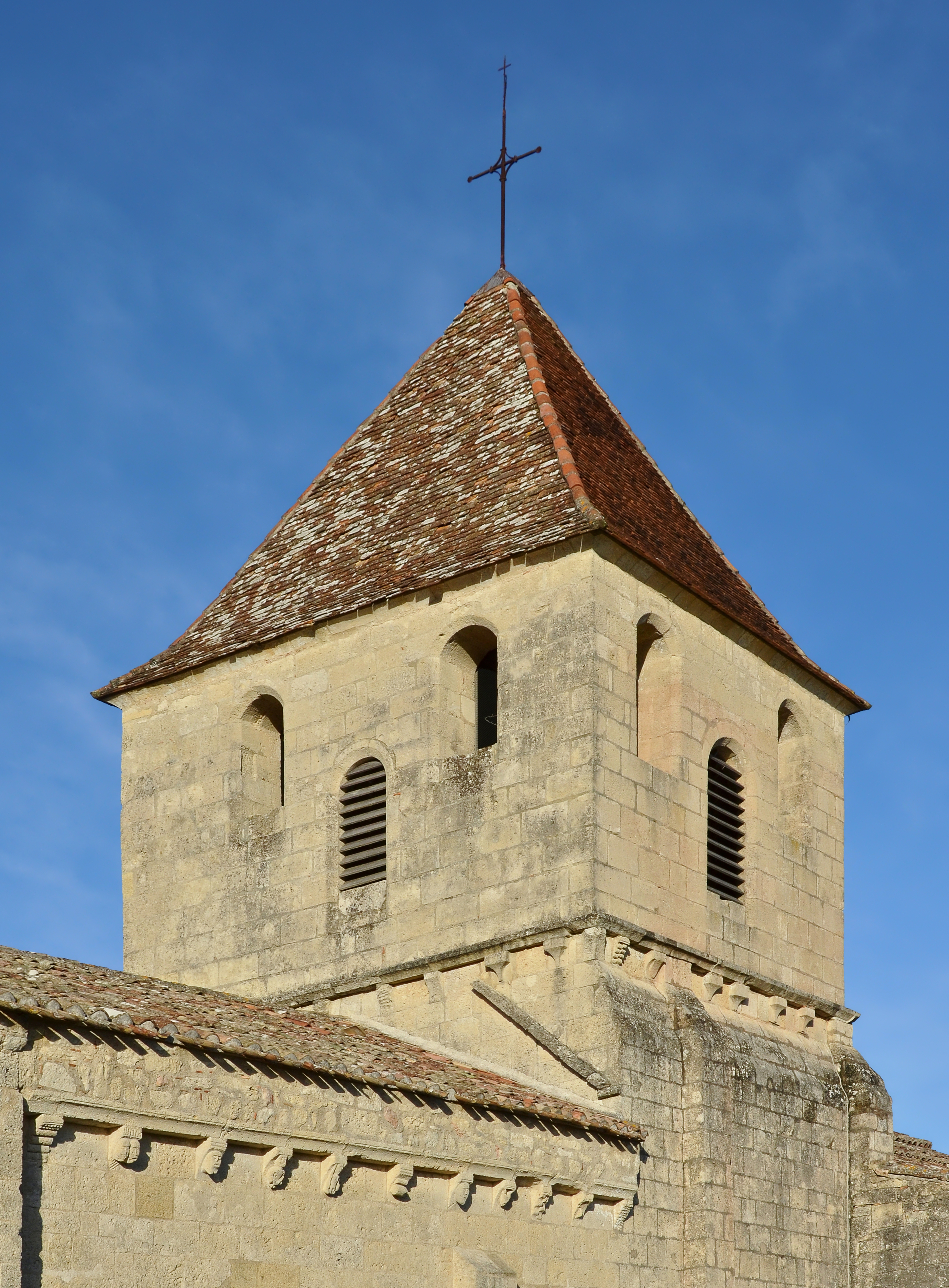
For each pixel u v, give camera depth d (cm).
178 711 3653
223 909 3472
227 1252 2325
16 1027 2148
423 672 3362
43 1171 2162
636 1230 2908
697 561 3631
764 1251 3120
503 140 4169
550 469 3472
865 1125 3434
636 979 3116
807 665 3675
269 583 3750
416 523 3597
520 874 3142
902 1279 3306
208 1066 2341
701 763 3378
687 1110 3069
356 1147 2481
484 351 3903
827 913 3628
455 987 3161
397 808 3319
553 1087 2989
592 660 3178
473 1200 2650
